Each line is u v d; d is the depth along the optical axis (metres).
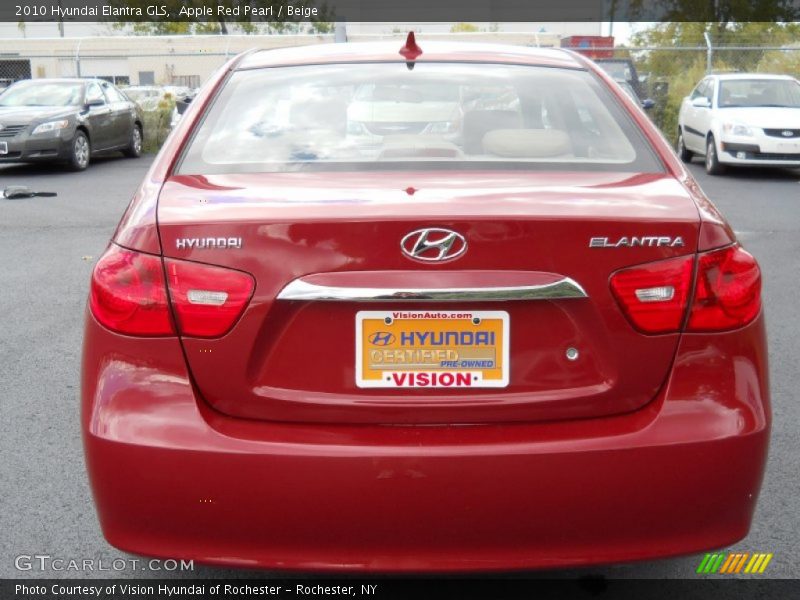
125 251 2.43
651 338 2.38
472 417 2.36
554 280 2.33
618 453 2.30
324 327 2.36
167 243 2.38
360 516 2.29
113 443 2.34
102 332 2.44
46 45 31.67
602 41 28.20
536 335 2.37
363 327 2.35
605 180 2.72
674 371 2.40
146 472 2.32
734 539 2.44
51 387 4.96
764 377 2.49
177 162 2.90
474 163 2.86
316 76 3.38
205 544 2.34
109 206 11.95
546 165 2.86
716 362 2.41
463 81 3.36
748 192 13.48
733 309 2.44
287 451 2.28
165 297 2.38
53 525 3.43
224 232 2.35
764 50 24.23
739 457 2.37
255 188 2.62
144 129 21.09
